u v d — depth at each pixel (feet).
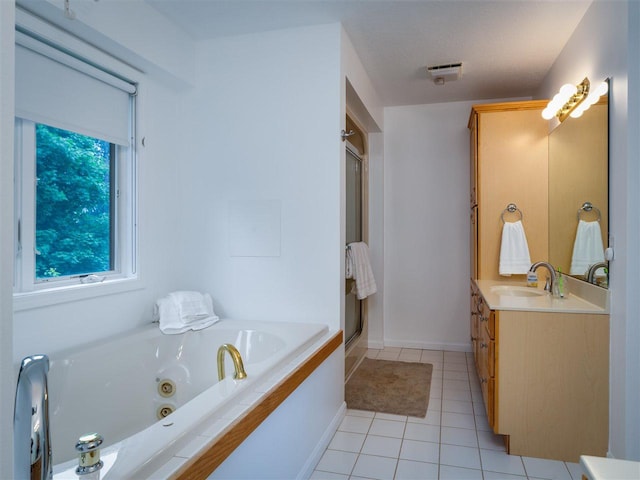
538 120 10.62
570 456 7.23
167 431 4.02
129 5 7.40
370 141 14.26
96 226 7.65
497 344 7.50
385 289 14.57
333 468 7.02
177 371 7.91
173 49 8.60
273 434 5.56
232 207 9.25
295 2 7.85
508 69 11.07
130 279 8.05
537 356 7.34
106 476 3.32
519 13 8.27
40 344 6.34
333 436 8.15
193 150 9.47
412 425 8.61
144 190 8.45
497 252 10.88
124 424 6.95
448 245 14.06
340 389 8.86
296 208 8.89
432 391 10.45
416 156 14.24
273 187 9.01
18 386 2.49
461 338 14.02
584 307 7.36
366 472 6.89
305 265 8.84
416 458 7.34
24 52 6.14
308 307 8.84
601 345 7.11
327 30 8.68
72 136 7.13
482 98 13.53
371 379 11.30
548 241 10.55
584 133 8.12
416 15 8.34
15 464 2.44
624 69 6.47
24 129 6.28
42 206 6.61
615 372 6.83
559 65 10.10
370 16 8.38
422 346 14.32
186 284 9.52
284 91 8.93
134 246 8.27
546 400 7.31
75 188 7.20
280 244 8.98
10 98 1.92
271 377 5.81
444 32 9.05
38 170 6.53
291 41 8.88
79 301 6.97
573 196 8.71
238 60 9.18
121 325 7.84
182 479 3.59
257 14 8.29
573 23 8.63
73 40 6.72
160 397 7.64
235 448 4.42
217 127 9.33
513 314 7.43
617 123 6.73
